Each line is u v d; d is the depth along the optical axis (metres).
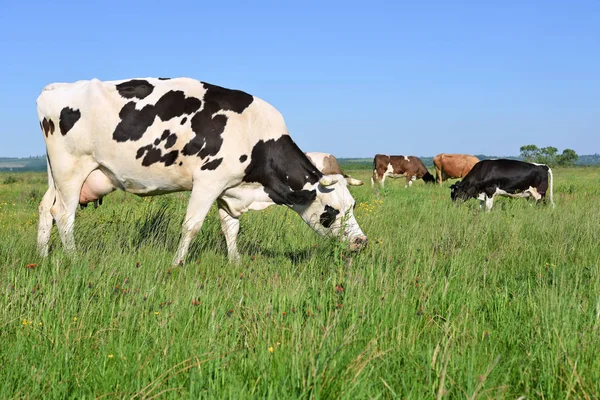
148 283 4.78
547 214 10.50
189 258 6.88
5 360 3.32
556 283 5.21
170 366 3.29
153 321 3.99
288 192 7.19
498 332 4.21
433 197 18.72
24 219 10.70
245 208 7.33
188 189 7.27
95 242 6.55
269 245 8.15
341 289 4.57
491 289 5.42
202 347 3.48
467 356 3.45
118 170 6.97
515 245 7.33
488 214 10.41
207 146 6.76
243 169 6.96
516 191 15.20
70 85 7.11
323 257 6.37
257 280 5.29
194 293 4.58
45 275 4.84
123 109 6.74
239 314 4.16
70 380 3.17
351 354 3.36
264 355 3.32
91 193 7.26
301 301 4.52
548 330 3.79
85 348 3.55
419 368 3.29
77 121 6.85
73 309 4.13
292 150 7.13
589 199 15.98
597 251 7.13
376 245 6.86
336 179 7.07
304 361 3.20
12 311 3.97
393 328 3.93
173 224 8.05
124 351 3.47
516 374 3.45
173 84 6.91
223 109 6.84
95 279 4.82
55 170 7.08
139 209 9.07
